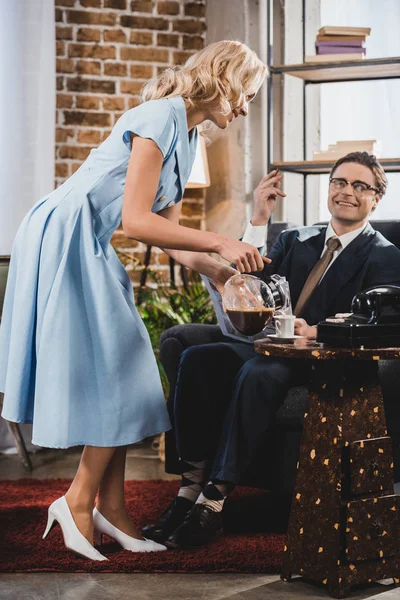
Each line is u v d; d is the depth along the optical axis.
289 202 4.11
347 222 2.67
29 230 2.24
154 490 2.94
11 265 2.30
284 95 4.07
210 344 2.48
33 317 2.18
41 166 3.85
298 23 4.08
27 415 2.21
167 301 3.75
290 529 2.02
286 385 2.29
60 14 4.06
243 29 4.04
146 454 3.64
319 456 1.96
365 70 3.76
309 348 1.91
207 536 2.27
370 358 1.87
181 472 2.49
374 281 2.59
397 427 2.39
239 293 1.99
